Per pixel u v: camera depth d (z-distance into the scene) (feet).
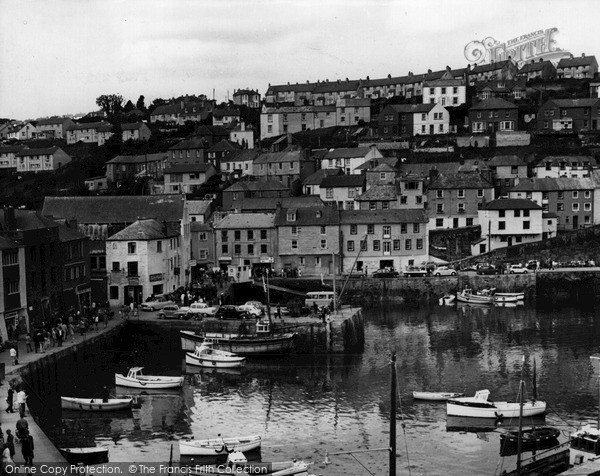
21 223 281.74
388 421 197.57
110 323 280.31
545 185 449.89
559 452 170.81
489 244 427.33
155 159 637.30
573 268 394.73
